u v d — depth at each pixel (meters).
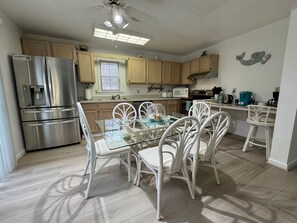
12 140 2.14
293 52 1.91
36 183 1.78
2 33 2.22
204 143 1.83
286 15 2.41
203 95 4.10
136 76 4.32
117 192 1.64
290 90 1.97
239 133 3.47
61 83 2.80
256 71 3.05
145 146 2.14
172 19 2.54
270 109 2.30
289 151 2.03
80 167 2.15
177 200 1.52
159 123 2.05
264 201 1.50
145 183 1.80
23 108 2.55
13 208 1.41
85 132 1.68
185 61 4.82
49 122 2.77
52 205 1.45
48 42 3.06
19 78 2.47
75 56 3.40
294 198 1.54
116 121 2.32
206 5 2.11
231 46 3.49
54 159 2.39
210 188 1.70
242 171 2.03
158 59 4.61
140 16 1.87
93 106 3.49
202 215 1.34
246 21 2.63
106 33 2.79
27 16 2.44
